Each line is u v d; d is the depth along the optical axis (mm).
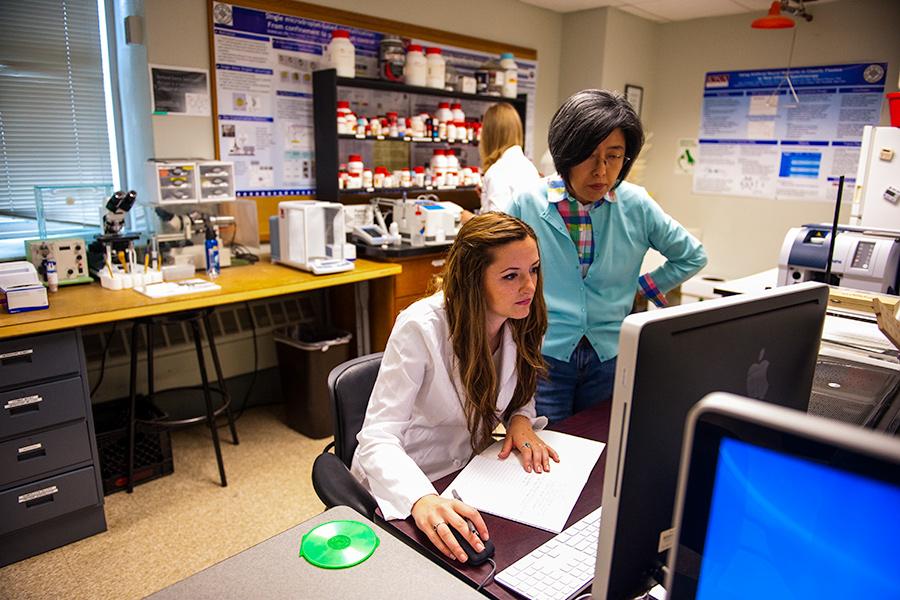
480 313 1224
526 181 2949
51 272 2438
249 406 3438
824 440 442
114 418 2654
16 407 2035
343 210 3018
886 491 427
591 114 1491
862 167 3166
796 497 469
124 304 2264
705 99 4840
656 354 683
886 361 1650
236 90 3145
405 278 3203
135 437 2609
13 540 2098
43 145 2930
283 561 836
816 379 1438
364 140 3678
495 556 971
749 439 481
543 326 1369
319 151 3449
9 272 2186
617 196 1748
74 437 2168
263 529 2314
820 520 461
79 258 2572
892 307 1820
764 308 818
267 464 2801
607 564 736
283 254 3035
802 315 880
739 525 502
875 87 4066
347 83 3314
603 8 4477
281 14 3221
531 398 1431
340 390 1422
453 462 1392
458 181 3967
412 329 1271
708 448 505
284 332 3127
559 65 4809
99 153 3109
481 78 4004
